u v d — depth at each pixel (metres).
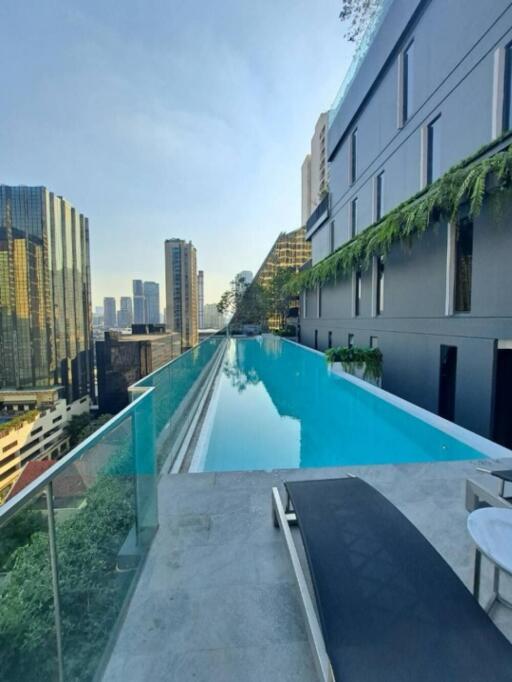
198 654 1.72
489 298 5.81
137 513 2.28
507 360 5.81
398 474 3.67
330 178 15.61
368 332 10.97
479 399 6.05
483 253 5.91
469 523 1.92
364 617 1.52
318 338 17.27
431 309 7.48
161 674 1.63
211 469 5.11
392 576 1.73
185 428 6.04
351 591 1.64
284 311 32.06
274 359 16.58
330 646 1.39
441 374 7.22
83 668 1.53
